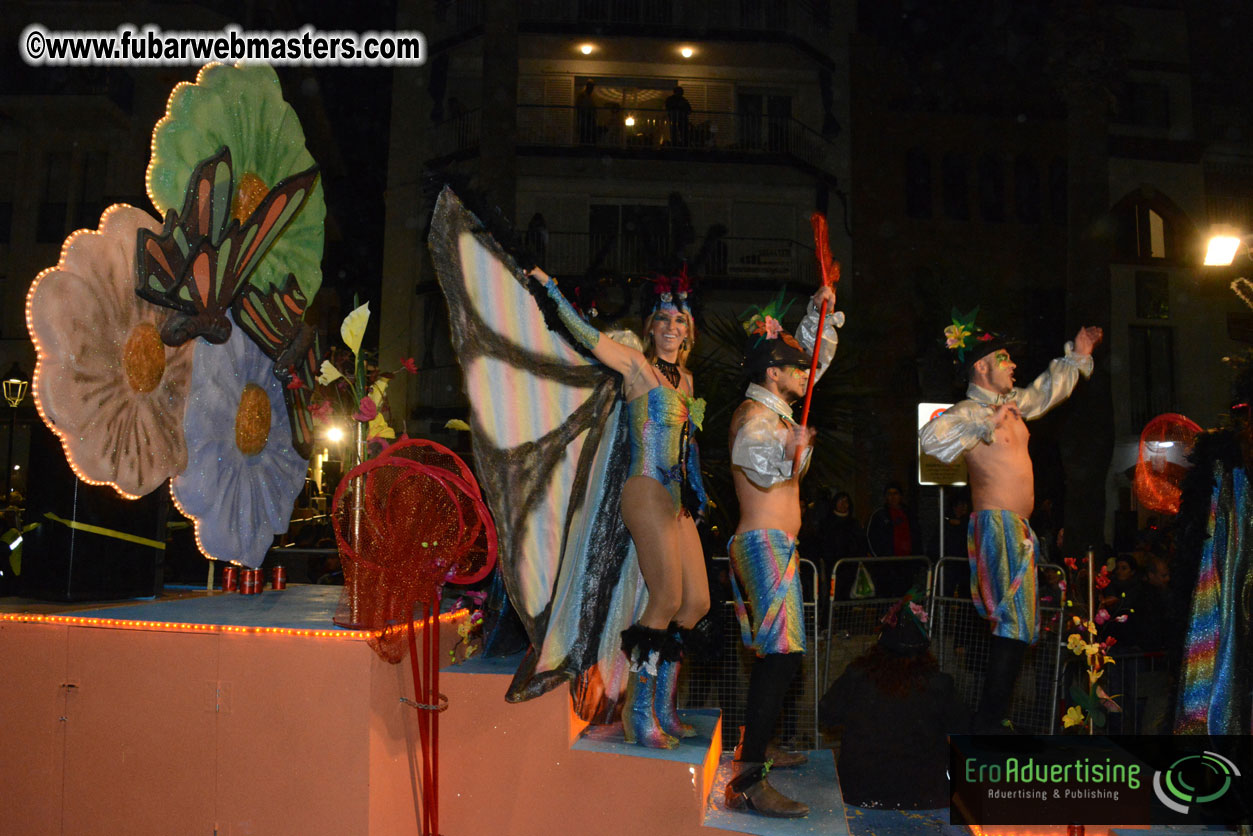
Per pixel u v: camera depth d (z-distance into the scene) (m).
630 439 3.68
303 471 4.88
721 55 20.02
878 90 20.47
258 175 4.31
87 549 3.71
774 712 3.69
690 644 3.60
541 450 3.62
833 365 9.41
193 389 4.07
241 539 4.35
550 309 3.50
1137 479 5.49
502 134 14.32
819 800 3.76
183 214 3.79
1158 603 6.01
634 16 20.16
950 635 6.16
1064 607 5.43
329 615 3.61
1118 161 21.03
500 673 3.59
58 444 3.71
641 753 3.43
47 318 3.29
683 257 3.97
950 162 20.52
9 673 3.47
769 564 3.85
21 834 3.40
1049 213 20.56
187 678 3.36
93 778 3.38
